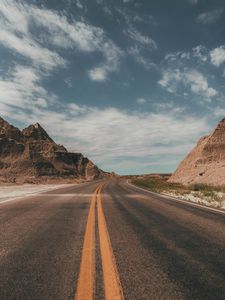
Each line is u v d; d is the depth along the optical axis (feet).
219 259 15.15
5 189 95.25
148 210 37.73
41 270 13.11
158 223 27.07
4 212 34.63
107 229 23.72
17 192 79.15
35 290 10.80
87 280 11.81
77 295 10.35
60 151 549.95
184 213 34.94
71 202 48.57
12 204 44.80
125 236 20.94
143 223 26.99
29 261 14.52
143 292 10.73
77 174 538.47
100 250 16.80
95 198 57.93
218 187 109.50
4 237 20.38
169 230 23.48
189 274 12.76
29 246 17.69
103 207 40.73
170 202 50.34
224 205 49.14
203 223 27.32
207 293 10.69
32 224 26.00
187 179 190.70
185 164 239.50
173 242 19.08
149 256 15.64
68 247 17.48
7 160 454.40
